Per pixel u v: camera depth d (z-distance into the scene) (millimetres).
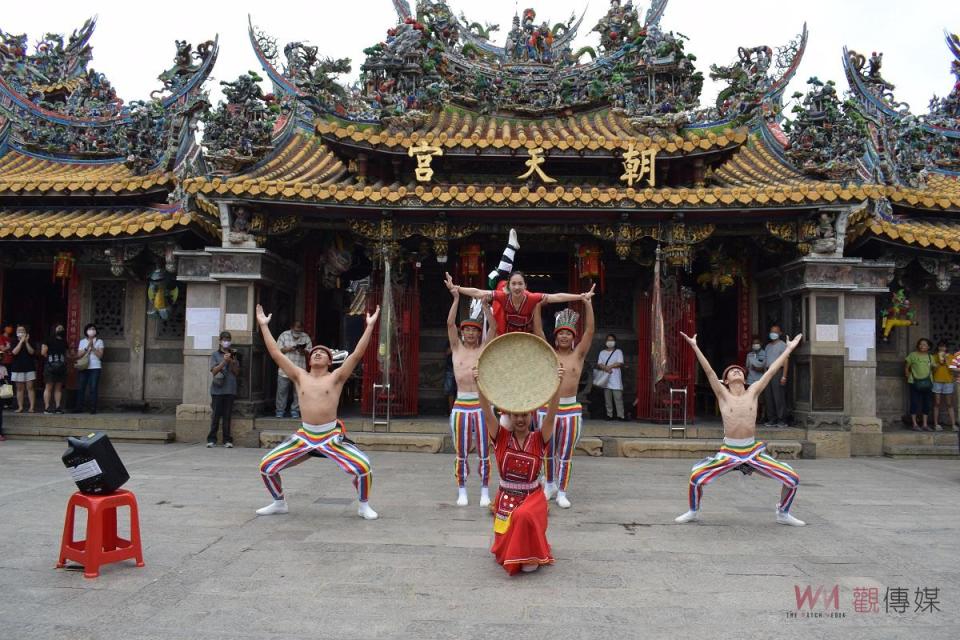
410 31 15734
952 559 6652
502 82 17438
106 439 6098
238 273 13906
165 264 14867
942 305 15867
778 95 16672
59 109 17734
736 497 9578
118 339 15906
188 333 14336
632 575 6055
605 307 16922
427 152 13859
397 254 14648
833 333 13742
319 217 14242
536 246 15617
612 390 15688
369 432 13891
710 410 18312
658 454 13188
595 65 17312
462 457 8773
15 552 6547
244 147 13797
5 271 16391
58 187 15195
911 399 15148
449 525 7711
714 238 15695
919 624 5070
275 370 15555
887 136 15883
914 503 9297
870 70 17016
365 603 5312
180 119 15625
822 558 6633
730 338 17516
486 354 6324
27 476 10312
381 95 15422
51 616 5000
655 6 18078
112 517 6258
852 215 13562
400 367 14773
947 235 14242
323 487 9844
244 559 6371
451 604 5316
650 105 15367
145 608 5168
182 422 14180
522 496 6230
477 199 13117
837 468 12391
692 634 4820
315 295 16484
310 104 14930
